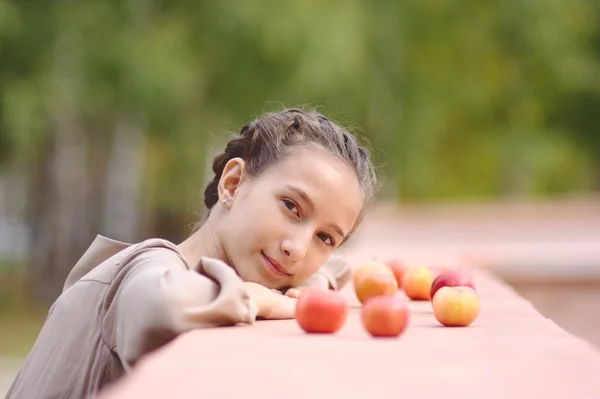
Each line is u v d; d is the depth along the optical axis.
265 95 19.94
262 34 19.31
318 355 2.26
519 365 2.15
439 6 24.84
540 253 9.93
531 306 3.68
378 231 13.34
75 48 18.56
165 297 2.68
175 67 18.38
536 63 26.44
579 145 29.81
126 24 18.91
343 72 19.52
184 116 20.16
